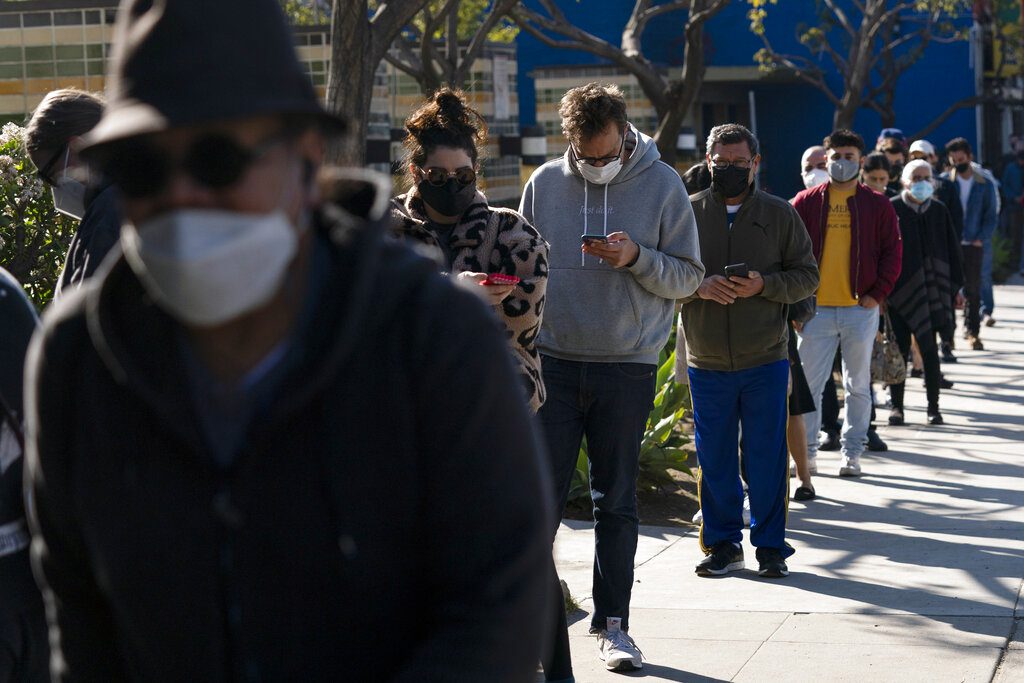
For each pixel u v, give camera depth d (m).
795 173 39.66
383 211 2.45
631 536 7.11
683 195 7.29
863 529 9.81
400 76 19.72
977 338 19.70
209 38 2.20
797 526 9.97
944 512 10.27
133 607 2.51
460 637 2.40
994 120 40.03
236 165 2.22
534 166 20.69
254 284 2.23
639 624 7.73
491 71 19.59
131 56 2.24
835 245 11.35
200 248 2.17
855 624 7.57
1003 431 13.71
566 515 10.54
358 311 2.35
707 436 8.67
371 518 2.40
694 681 6.74
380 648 2.49
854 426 11.66
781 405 8.56
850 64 32.38
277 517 2.40
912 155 19.38
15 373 4.01
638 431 7.12
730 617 7.80
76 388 2.51
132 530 2.46
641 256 6.88
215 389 2.46
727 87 39.28
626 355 7.07
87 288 2.60
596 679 6.80
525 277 5.97
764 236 8.45
